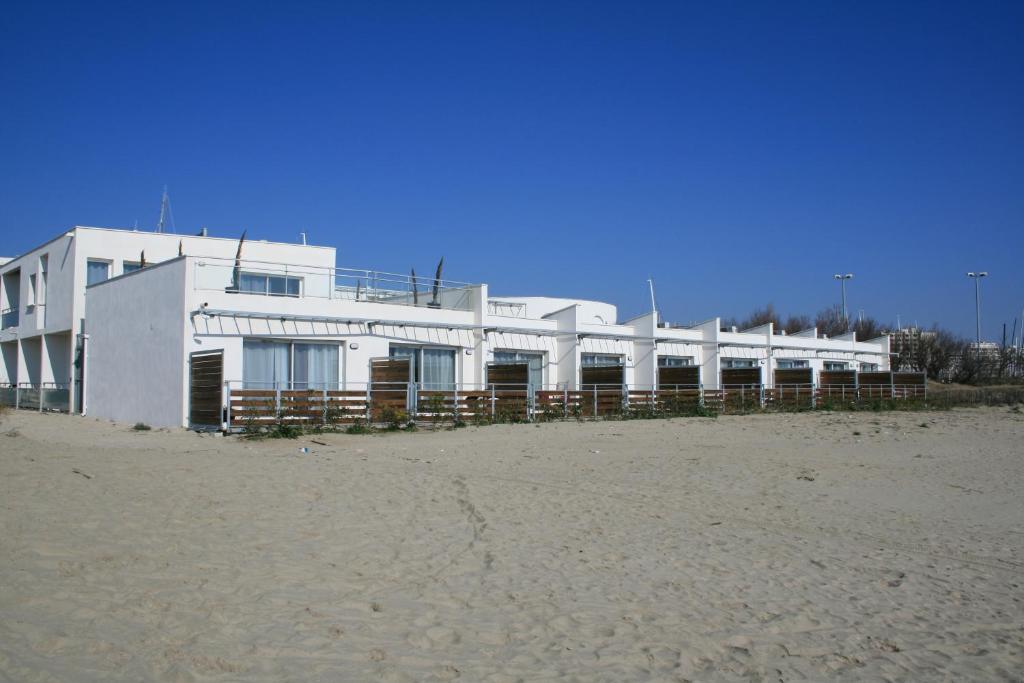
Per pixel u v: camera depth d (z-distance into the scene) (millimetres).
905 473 14445
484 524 9125
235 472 11367
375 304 24453
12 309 34781
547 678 4980
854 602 6969
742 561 8133
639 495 11578
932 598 7145
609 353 32531
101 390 24922
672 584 7230
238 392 19328
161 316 21734
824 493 12266
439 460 14695
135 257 29281
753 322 82438
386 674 4801
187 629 5180
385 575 6871
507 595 6625
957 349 65875
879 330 76062
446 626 5785
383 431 20688
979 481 13680
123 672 4383
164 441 17359
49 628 4863
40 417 24906
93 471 10344
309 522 8484
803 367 40531
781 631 6160
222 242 30938
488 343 27844
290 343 22781
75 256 28203
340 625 5578
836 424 25312
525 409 25344
